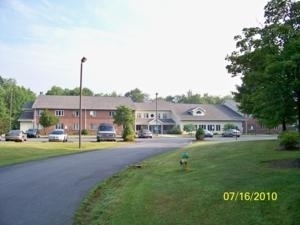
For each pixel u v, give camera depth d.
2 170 18.12
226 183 11.34
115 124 76.62
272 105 15.73
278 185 10.13
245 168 13.84
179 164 18.00
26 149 29.33
